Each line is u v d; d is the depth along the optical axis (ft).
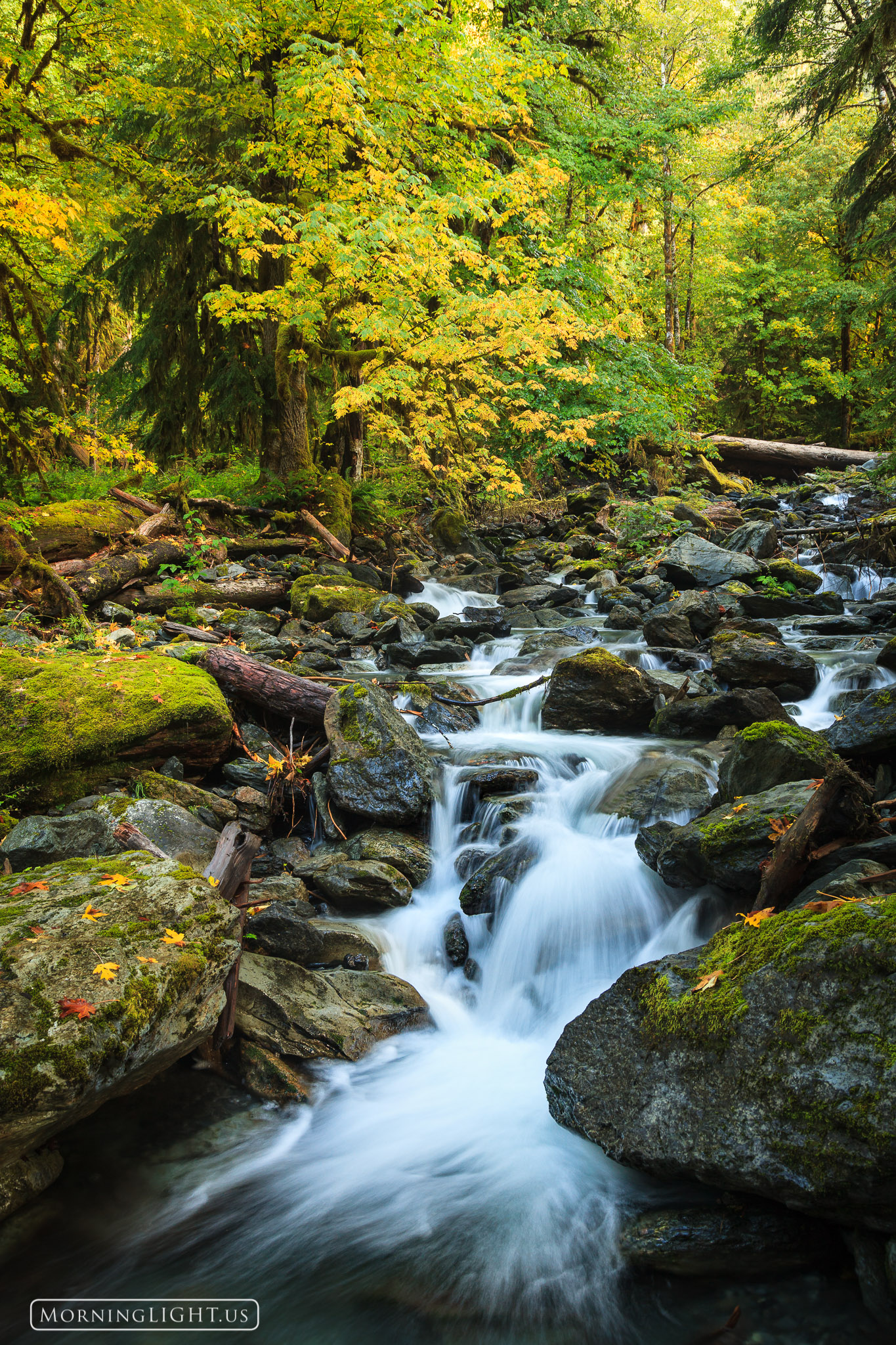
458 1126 10.61
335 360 42.83
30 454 35.04
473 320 37.19
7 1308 8.03
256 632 27.30
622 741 19.88
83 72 34.42
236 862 11.64
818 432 94.43
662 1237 8.13
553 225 54.13
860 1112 7.13
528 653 28.55
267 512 40.60
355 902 15.05
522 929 13.97
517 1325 7.84
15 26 39.73
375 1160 10.07
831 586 36.47
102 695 16.69
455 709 22.20
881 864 10.78
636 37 62.69
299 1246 8.83
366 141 33.06
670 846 12.73
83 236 46.06
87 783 16.01
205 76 40.52
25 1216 8.95
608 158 58.03
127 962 8.95
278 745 19.17
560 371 39.22
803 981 7.95
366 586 34.50
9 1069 7.58
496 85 39.40
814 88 49.62
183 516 37.09
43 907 9.71
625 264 66.95
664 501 50.11
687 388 58.44
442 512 50.08
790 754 13.84
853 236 47.62
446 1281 8.37
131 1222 9.07
